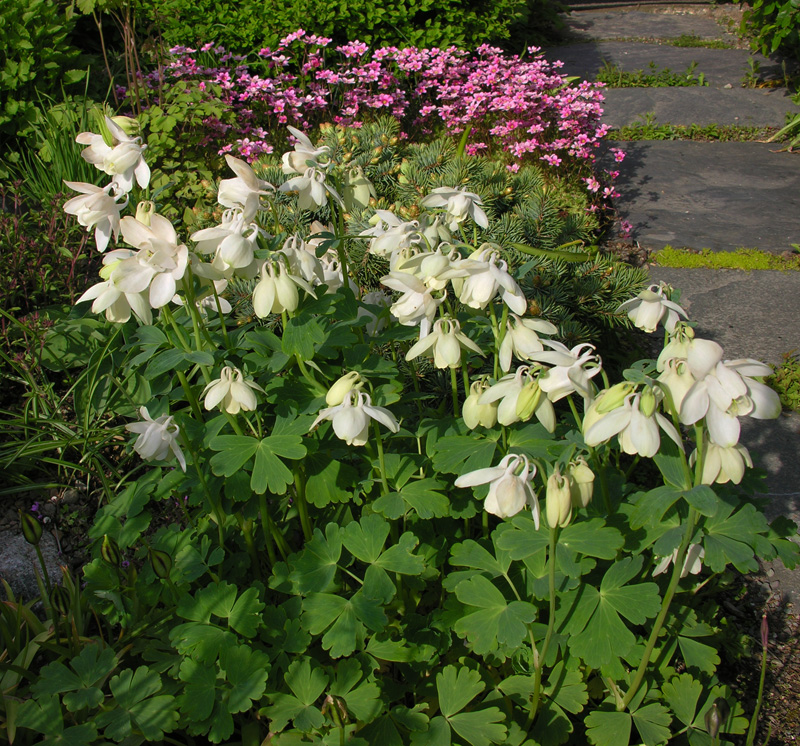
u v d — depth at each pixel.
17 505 2.67
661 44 10.38
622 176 6.36
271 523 2.19
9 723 1.77
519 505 1.59
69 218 3.57
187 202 4.50
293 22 6.41
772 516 2.99
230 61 6.27
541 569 1.93
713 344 1.42
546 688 1.94
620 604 1.80
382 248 2.12
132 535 2.14
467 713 1.80
